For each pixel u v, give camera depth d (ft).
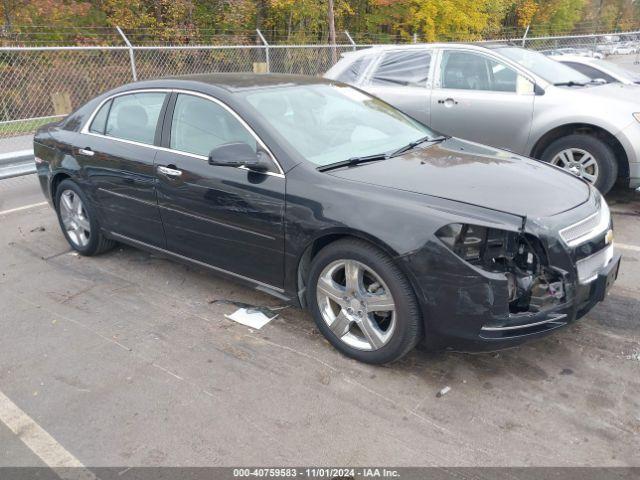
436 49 22.04
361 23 98.58
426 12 95.14
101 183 14.78
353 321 10.59
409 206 9.64
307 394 9.79
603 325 11.83
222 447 8.58
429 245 9.26
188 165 12.51
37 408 9.66
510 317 9.27
